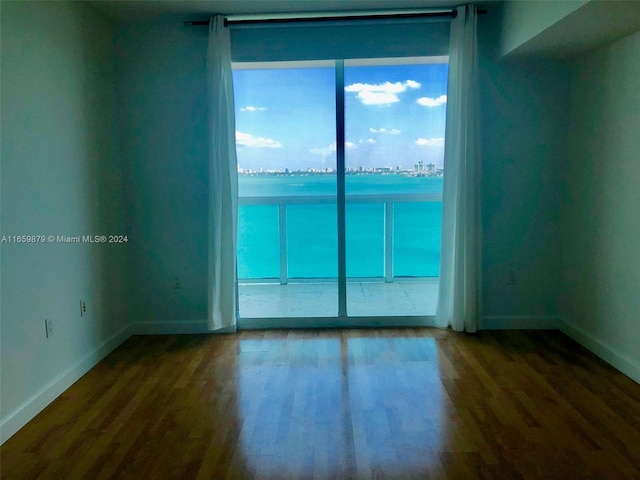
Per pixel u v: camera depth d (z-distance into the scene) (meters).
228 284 3.48
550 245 3.49
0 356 2.17
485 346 3.24
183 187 3.49
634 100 2.64
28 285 2.38
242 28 3.33
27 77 2.39
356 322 3.67
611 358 2.89
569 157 3.35
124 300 3.51
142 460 2.02
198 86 3.40
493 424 2.25
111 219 3.31
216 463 2.00
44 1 2.54
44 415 2.41
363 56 3.37
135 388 2.71
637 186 2.64
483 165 3.42
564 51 3.04
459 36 3.20
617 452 2.01
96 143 3.10
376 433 2.20
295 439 2.17
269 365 3.00
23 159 2.35
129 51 3.37
